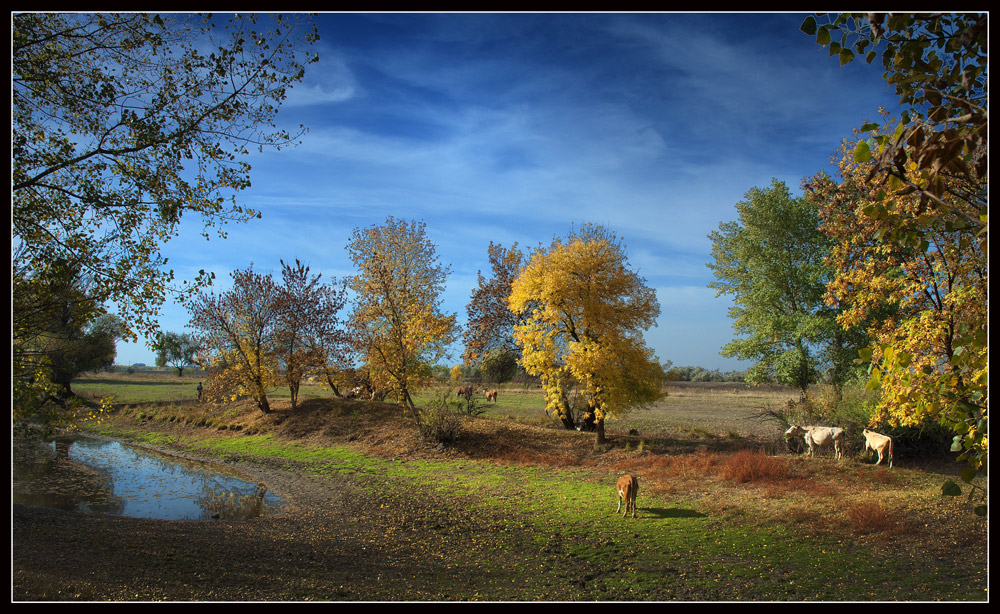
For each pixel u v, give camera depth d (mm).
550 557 11328
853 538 11352
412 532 13938
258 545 11805
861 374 24453
